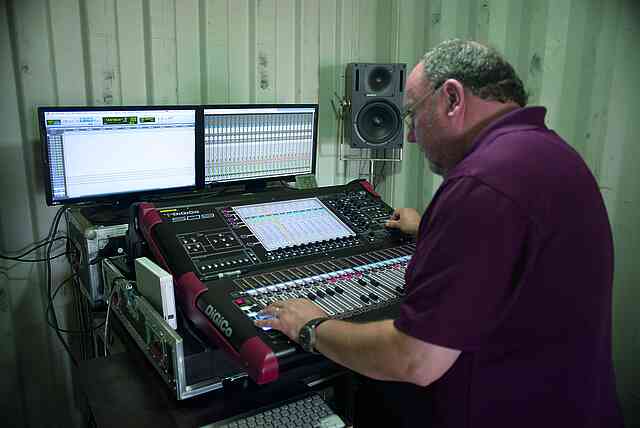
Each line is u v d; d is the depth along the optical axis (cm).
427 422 116
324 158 288
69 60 211
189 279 139
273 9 253
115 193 199
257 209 172
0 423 224
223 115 216
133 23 220
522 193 91
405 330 94
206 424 121
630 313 224
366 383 154
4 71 200
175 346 121
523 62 238
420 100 110
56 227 217
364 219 184
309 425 125
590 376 104
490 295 90
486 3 245
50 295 222
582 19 218
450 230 92
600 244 102
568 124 229
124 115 194
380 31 290
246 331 119
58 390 234
